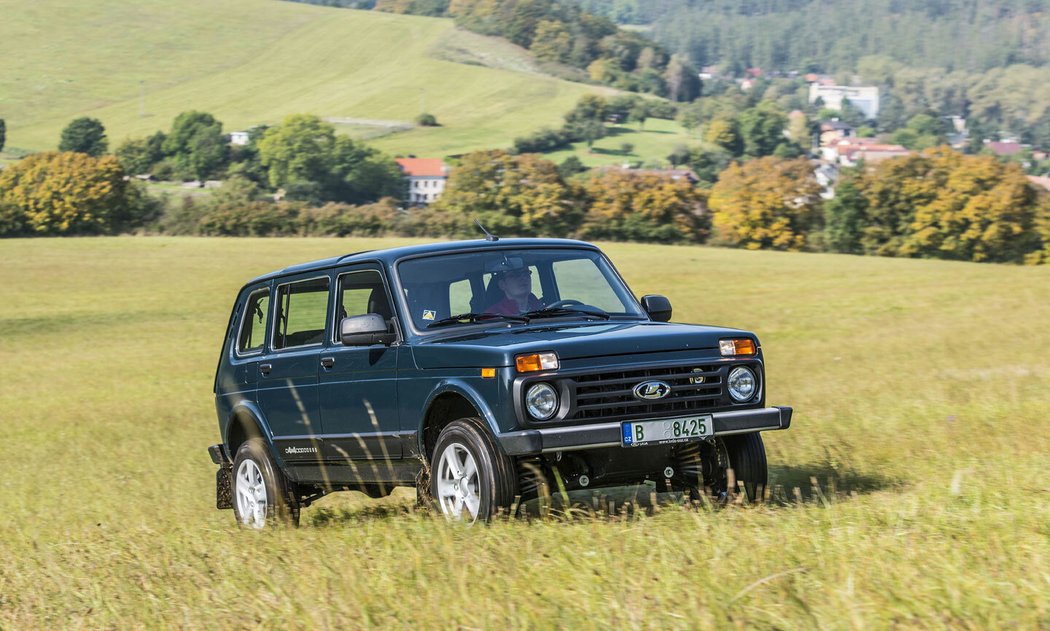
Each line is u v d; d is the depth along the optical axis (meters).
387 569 10.15
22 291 140.25
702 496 12.15
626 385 12.02
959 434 19.28
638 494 14.52
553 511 12.03
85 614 10.74
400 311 13.41
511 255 14.20
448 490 12.51
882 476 15.17
